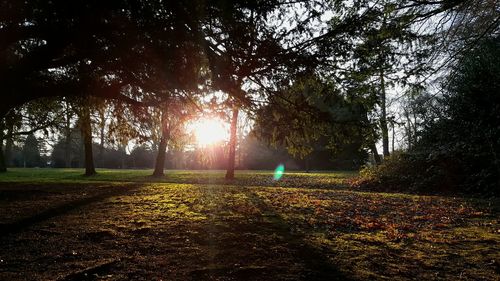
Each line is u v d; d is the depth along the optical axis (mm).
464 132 14969
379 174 16250
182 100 6703
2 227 5992
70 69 6816
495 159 12078
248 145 46844
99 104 9305
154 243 4949
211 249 4660
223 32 5133
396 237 5355
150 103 7371
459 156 13867
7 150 46438
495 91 13906
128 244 4906
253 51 5277
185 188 12883
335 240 5172
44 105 10562
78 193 11062
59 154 58844
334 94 5887
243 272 3797
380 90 6465
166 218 6684
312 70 5695
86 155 27031
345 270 3904
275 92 5898
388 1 8383
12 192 11180
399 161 16312
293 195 10680
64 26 4770
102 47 5344
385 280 3650
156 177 24375
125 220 6512
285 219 6695
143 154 57656
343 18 5688
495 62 13867
